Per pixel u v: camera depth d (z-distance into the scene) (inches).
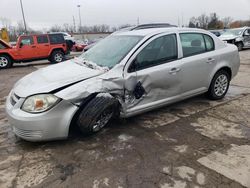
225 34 684.7
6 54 497.7
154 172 109.1
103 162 117.4
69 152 126.5
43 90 125.0
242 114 172.2
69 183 103.7
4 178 107.9
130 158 120.3
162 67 155.3
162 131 147.9
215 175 106.0
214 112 176.4
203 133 144.8
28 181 105.7
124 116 147.6
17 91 134.0
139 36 158.7
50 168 114.0
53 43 560.7
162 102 162.2
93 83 131.9
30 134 124.3
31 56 533.0
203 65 178.5
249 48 709.9
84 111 130.7
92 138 139.7
